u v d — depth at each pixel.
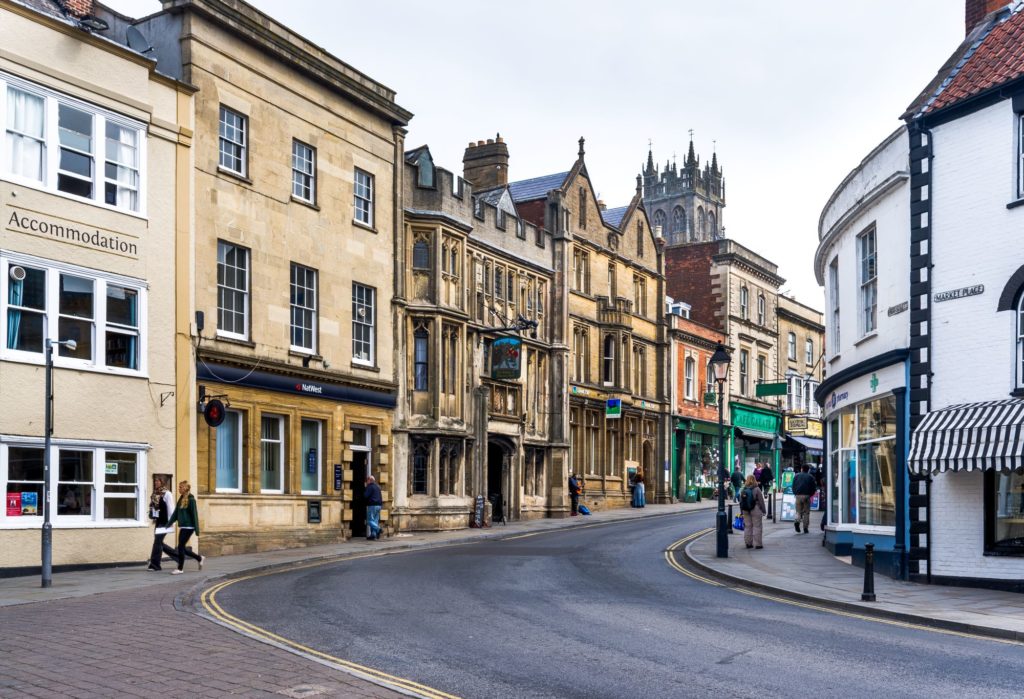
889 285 20.34
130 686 9.09
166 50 23.70
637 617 13.59
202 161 23.56
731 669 10.16
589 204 44.22
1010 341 17.20
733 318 57.12
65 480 19.75
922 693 9.19
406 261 31.53
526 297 38.91
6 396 18.69
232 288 24.55
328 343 27.64
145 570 19.83
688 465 51.81
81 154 20.52
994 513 17.42
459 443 32.81
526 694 9.03
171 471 21.97
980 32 20.08
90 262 20.39
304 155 27.45
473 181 42.06
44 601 14.96
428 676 9.71
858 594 16.23
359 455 29.42
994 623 13.09
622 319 45.09
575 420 42.44
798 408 64.94
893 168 20.30
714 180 134.25
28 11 19.45
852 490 22.45
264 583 17.45
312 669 9.86
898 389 19.12
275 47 25.91
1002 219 17.53
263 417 25.41
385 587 16.56
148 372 21.55
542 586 17.08
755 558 22.48
